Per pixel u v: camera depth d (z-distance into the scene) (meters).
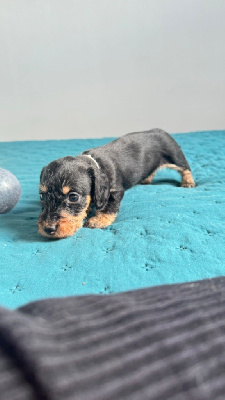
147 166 0.55
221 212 0.44
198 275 0.32
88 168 0.42
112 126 1.09
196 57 1.00
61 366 0.11
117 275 0.33
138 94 1.05
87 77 1.04
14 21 0.99
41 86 1.05
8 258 0.37
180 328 0.14
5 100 1.07
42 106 1.07
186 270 0.33
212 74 1.01
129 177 0.51
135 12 0.97
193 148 0.80
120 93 1.05
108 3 0.97
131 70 1.03
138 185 0.58
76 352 0.12
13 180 0.48
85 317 0.14
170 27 0.98
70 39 1.00
